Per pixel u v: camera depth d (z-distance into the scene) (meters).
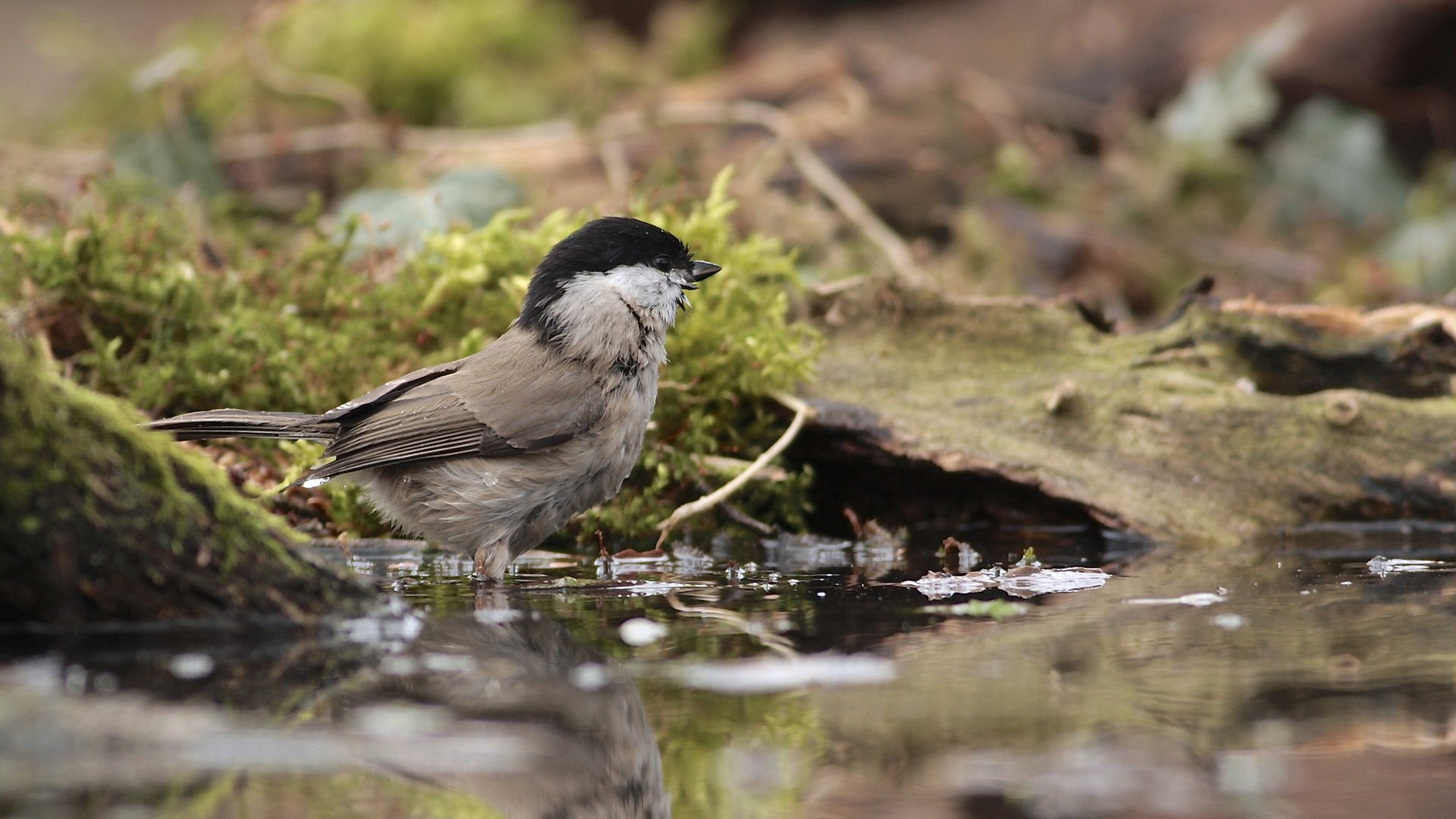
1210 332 10.83
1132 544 9.39
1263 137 20.45
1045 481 9.73
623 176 15.30
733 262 10.91
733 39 22.72
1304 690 5.34
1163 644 6.15
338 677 5.48
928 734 4.80
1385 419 10.27
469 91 19.20
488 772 4.42
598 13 23.53
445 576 8.35
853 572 8.38
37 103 20.45
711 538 9.81
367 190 15.38
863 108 17.84
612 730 4.83
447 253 10.93
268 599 6.34
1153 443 10.18
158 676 5.41
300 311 11.13
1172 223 18.02
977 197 17.42
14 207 12.41
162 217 11.34
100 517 5.95
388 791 4.22
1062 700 5.18
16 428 5.75
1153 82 20.38
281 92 17.50
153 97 17.52
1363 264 16.12
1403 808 4.09
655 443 10.10
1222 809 4.10
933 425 10.19
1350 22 20.05
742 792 4.28
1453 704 5.14
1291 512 9.83
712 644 6.16
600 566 8.74
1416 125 20.23
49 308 10.02
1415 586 7.66
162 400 9.73
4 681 5.28
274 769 4.40
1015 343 11.03
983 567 8.50
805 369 10.27
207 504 6.24
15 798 4.08
